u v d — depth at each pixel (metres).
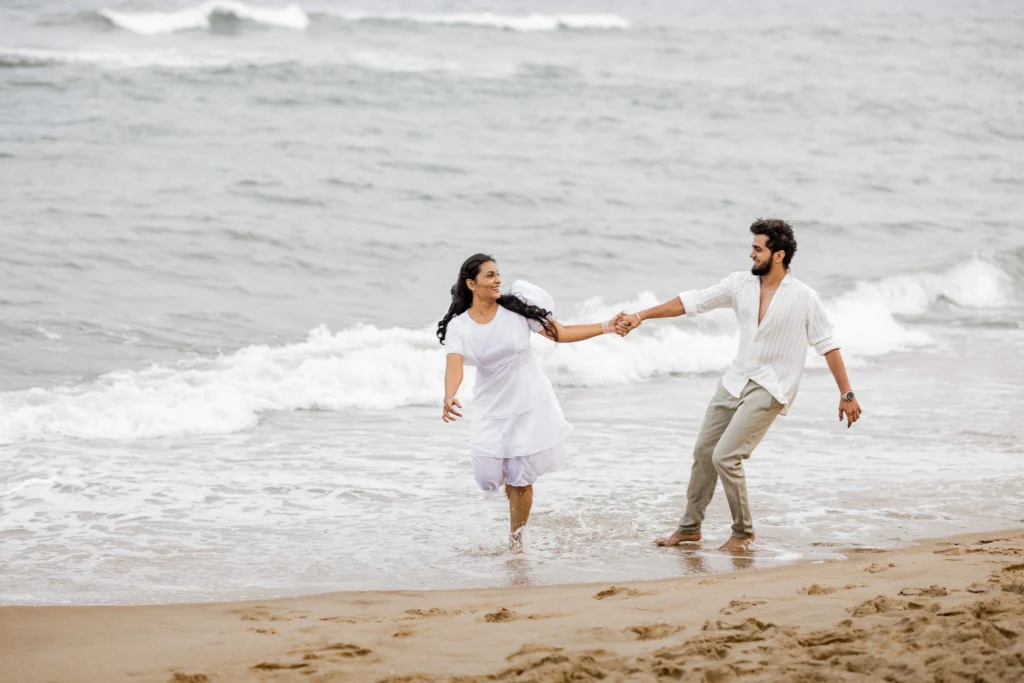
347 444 10.85
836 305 18.23
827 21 61.88
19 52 33.47
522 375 7.59
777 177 28.45
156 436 10.96
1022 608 5.00
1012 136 36.00
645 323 16.61
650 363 14.91
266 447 10.67
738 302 7.44
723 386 7.55
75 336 14.22
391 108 31.52
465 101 33.31
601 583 6.78
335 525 8.21
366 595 6.55
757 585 6.17
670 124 33.50
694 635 5.12
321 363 13.35
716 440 7.59
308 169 24.80
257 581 6.91
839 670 4.45
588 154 28.92
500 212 23.19
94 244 18.59
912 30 60.12
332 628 5.66
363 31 43.16
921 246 22.97
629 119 33.50
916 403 12.77
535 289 7.62
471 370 13.84
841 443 10.84
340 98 31.84
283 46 38.97
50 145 24.81
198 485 9.27
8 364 12.90
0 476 9.31
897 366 15.14
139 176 23.12
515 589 6.66
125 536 7.88
